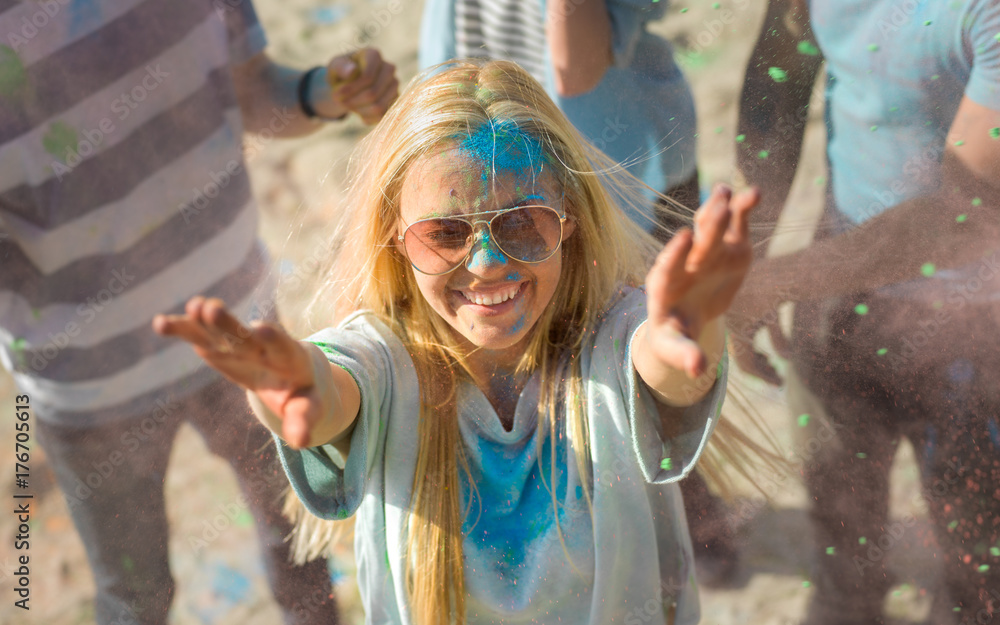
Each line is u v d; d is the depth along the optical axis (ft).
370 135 4.21
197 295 6.34
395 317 4.12
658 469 3.66
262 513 7.22
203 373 6.64
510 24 7.02
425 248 3.66
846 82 5.54
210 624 6.61
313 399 2.77
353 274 4.29
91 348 5.86
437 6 7.58
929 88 5.14
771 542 6.51
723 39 10.18
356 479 3.60
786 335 6.44
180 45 5.99
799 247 6.88
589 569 3.88
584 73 6.28
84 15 5.45
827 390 6.33
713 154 8.74
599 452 3.78
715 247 2.57
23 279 5.57
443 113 3.69
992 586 5.88
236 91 7.32
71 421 5.99
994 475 5.89
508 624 4.01
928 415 6.05
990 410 5.83
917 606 5.99
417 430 3.90
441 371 4.01
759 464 6.65
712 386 3.48
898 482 6.49
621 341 3.78
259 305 7.10
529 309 3.75
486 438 3.97
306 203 10.21
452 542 3.84
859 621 6.02
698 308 2.73
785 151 6.88
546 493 3.91
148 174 5.87
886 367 6.10
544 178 3.74
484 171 3.59
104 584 6.40
